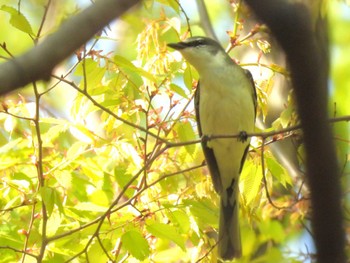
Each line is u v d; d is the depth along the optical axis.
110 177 9.59
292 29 3.80
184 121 9.18
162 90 9.30
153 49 9.80
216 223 8.89
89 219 8.83
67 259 8.84
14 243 8.73
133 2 3.71
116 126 9.15
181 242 8.17
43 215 8.32
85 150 9.63
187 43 9.93
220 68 9.98
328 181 4.22
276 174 9.27
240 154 9.95
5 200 8.98
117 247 9.10
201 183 9.41
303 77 4.00
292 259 10.82
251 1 3.71
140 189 8.70
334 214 4.27
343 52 15.28
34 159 8.71
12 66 3.59
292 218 10.30
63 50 3.64
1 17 15.27
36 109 8.16
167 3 9.31
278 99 11.32
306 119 4.13
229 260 9.45
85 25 3.66
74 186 9.18
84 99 9.12
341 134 10.68
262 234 11.54
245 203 9.55
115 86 9.07
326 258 4.33
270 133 8.38
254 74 11.23
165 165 9.23
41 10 13.45
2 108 9.02
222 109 9.99
